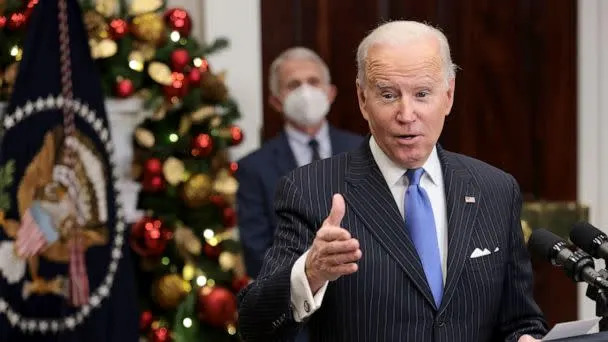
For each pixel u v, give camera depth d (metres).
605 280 3.61
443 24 8.34
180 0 7.52
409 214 4.06
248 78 7.68
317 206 4.07
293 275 3.72
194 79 6.57
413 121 3.83
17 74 6.01
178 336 6.48
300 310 3.76
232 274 6.76
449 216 4.08
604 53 8.43
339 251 3.51
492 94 8.45
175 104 6.58
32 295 6.05
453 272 3.98
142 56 6.53
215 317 6.49
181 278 6.57
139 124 6.62
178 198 6.65
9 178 5.95
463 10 8.37
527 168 8.52
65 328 6.13
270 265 4.00
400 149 3.90
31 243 6.04
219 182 6.68
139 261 6.64
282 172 7.12
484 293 4.04
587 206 8.49
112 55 6.48
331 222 3.58
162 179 6.53
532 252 3.91
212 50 6.85
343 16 8.12
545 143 8.52
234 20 7.62
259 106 7.71
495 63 8.44
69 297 6.11
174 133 6.62
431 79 3.83
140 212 6.65
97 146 6.23
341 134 7.33
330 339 4.00
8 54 6.23
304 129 7.19
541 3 8.45
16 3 6.27
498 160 8.50
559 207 8.48
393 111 3.86
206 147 6.57
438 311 3.95
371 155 4.15
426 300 3.94
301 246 4.01
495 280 4.07
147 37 6.52
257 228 7.03
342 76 8.13
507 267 4.18
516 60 8.45
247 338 3.97
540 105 8.50
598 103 8.48
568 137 8.52
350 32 8.13
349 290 3.96
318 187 4.12
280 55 7.56
